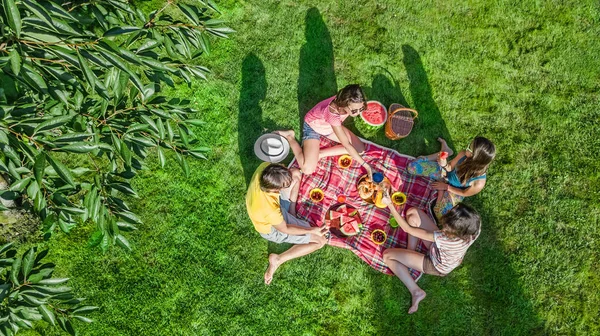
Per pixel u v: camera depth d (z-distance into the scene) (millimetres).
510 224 5379
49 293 3072
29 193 2881
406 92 5887
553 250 5293
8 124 2730
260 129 5680
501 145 5684
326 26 6074
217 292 5082
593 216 5430
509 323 5062
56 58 2908
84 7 3311
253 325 5000
